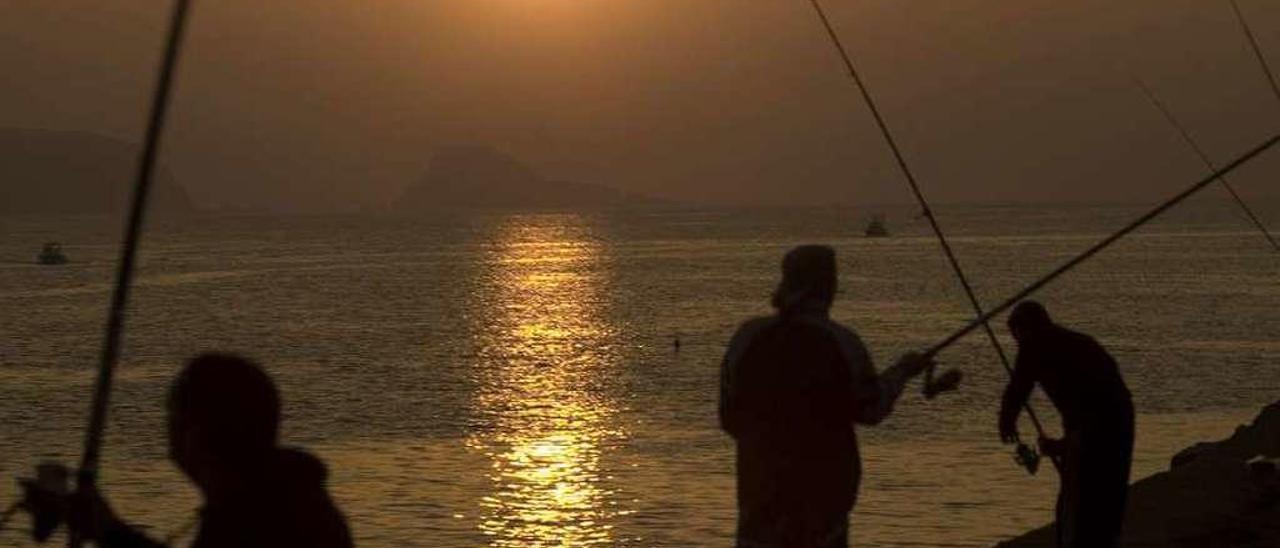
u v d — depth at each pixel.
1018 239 158.75
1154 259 107.88
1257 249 121.88
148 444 30.28
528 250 154.50
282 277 105.12
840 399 6.79
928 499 22.14
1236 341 49.78
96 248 172.38
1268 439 17.88
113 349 4.74
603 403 37.31
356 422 34.19
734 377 6.95
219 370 4.46
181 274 111.75
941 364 43.53
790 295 6.94
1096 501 10.38
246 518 4.38
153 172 4.77
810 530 6.78
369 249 161.62
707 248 152.75
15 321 68.94
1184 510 14.41
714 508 22.45
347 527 4.59
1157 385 38.12
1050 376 10.48
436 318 68.00
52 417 35.62
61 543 18.44
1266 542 12.82
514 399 38.47
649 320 65.12
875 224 176.75
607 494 23.80
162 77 4.73
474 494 24.02
